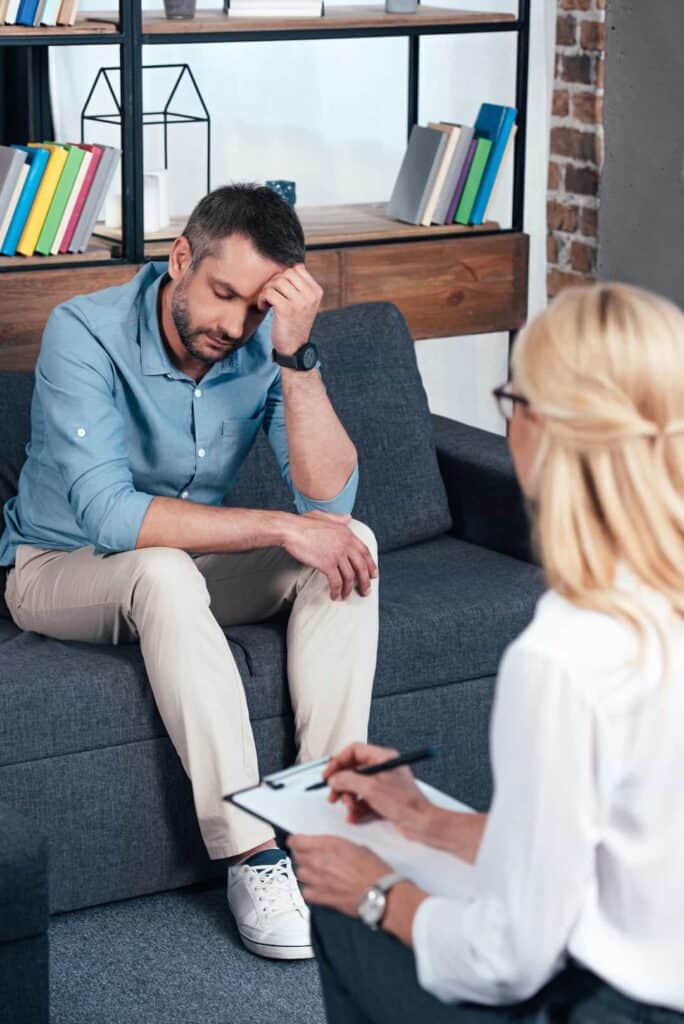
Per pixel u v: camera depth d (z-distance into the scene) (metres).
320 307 4.05
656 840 1.39
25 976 2.10
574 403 1.39
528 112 5.29
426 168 4.24
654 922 1.41
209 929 2.60
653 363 1.39
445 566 3.16
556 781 1.34
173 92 4.27
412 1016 1.54
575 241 5.31
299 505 2.85
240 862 2.54
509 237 4.29
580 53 5.13
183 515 2.60
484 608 2.88
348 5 4.57
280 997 2.40
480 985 1.42
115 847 2.58
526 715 1.36
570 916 1.37
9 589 2.83
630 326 1.40
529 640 1.38
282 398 2.86
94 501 2.61
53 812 2.51
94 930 2.59
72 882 2.56
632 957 1.42
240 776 2.50
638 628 1.36
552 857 1.35
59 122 4.81
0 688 2.45
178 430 2.78
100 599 2.61
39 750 2.48
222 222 2.58
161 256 3.82
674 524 1.39
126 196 3.72
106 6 4.81
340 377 3.27
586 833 1.35
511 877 1.38
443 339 5.47
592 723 1.34
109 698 2.52
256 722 2.67
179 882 2.66
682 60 4.71
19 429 2.97
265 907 2.50
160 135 5.04
